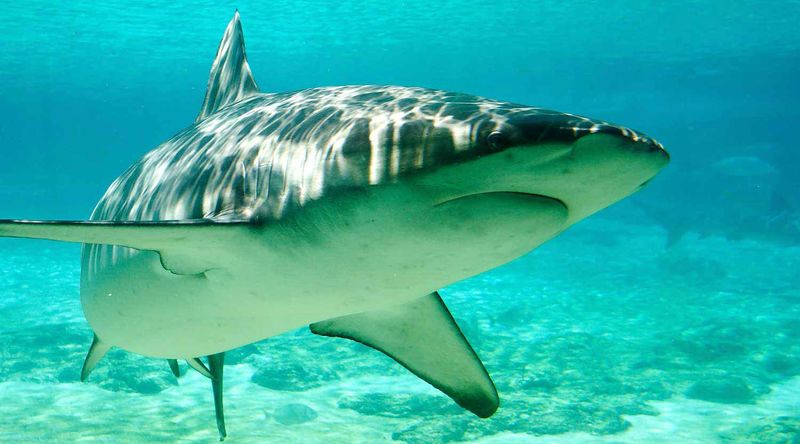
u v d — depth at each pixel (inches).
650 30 1193.4
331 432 278.7
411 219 82.4
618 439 281.6
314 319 109.5
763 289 715.4
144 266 113.3
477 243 82.9
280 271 95.7
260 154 99.7
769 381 381.4
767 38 1254.9
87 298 142.6
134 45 1332.4
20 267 811.4
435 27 1193.4
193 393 324.8
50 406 295.1
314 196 87.6
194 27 1173.1
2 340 410.3
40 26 1130.7
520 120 75.7
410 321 127.4
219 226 89.0
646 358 423.5
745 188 1312.7
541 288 721.6
